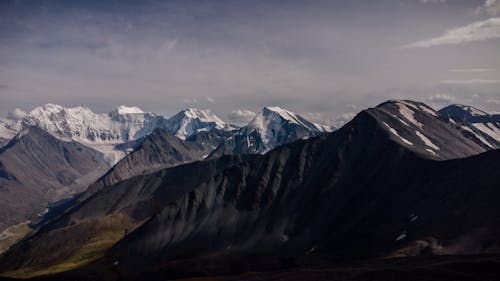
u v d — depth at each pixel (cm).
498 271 14062
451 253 17612
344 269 16950
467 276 14012
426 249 18488
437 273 14475
